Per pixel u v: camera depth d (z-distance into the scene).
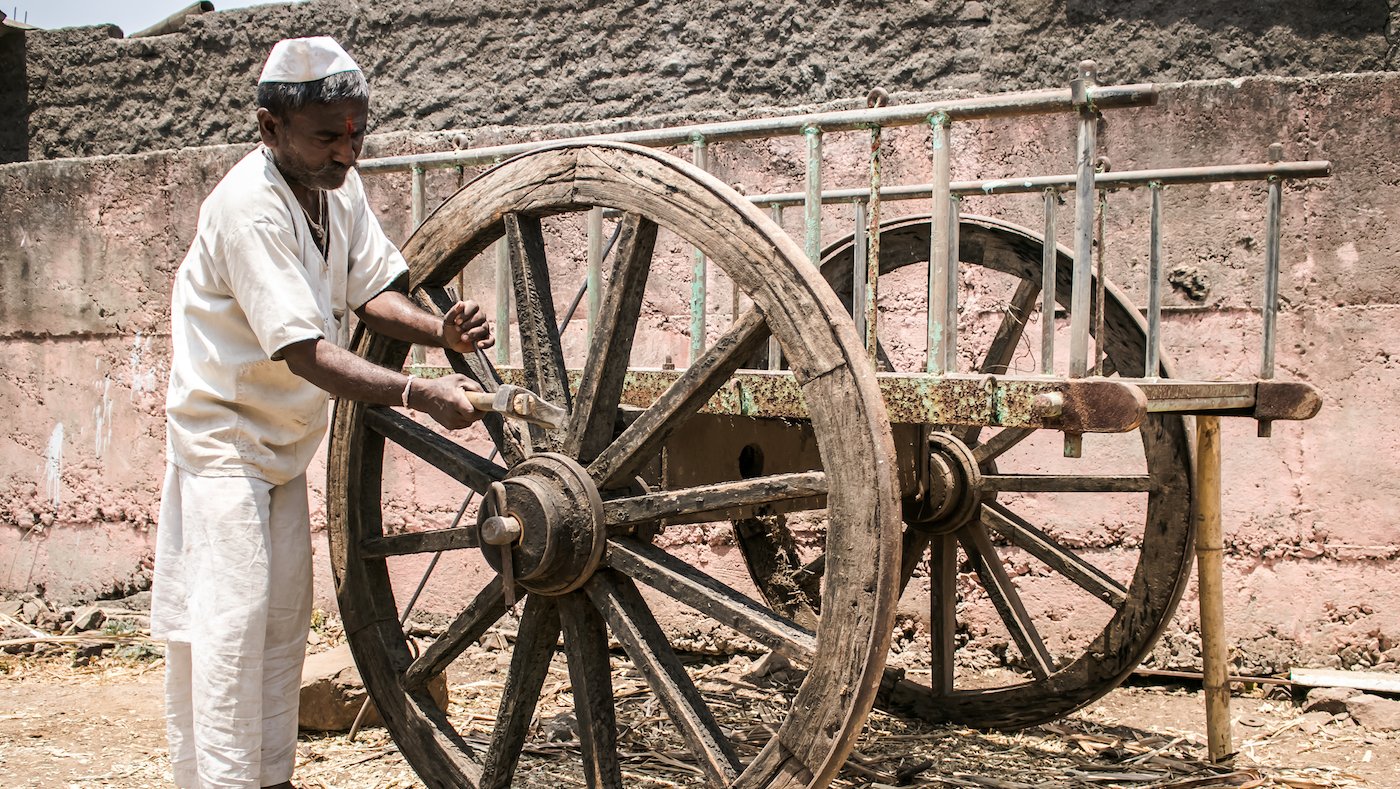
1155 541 3.52
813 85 5.10
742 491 2.37
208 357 2.59
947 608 3.88
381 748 3.71
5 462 5.84
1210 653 3.47
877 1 5.02
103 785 3.42
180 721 2.73
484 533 2.51
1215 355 4.41
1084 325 2.44
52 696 4.47
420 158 3.18
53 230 5.70
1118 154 4.49
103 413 5.66
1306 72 4.64
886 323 4.72
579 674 2.61
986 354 4.61
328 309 2.66
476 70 5.58
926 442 3.30
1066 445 2.38
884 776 3.41
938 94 4.85
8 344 5.81
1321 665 4.32
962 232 3.89
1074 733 3.84
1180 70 4.73
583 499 2.51
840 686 2.22
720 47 5.21
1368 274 4.26
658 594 4.94
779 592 3.98
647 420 2.49
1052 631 4.55
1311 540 4.34
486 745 3.29
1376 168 4.25
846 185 4.77
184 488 2.64
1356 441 4.29
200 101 6.04
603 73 5.39
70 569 5.75
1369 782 3.41
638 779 3.36
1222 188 4.36
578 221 4.99
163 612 2.68
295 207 2.57
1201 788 3.31
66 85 6.23
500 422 2.77
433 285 3.02
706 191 2.43
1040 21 4.84
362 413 3.02
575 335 4.98
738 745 3.61
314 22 5.83
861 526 2.20
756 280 2.35
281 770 2.76
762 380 2.68
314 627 5.28
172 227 5.50
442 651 2.88
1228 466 4.43
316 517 5.39
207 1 6.33
